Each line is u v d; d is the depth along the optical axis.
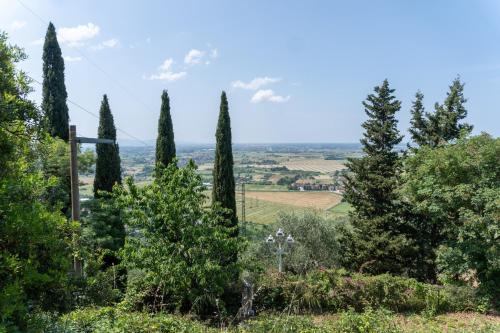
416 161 15.94
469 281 14.07
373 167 20.67
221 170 19.58
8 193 3.64
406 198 19.05
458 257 13.57
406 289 12.84
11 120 3.64
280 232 17.25
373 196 20.45
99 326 6.36
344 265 21.38
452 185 14.03
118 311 7.37
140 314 7.64
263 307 11.82
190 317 10.18
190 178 12.48
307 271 13.70
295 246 21.69
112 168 19.50
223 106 19.80
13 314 3.60
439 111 20.64
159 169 12.91
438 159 14.21
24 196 3.84
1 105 3.50
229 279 11.72
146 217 11.66
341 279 12.65
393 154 20.66
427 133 21.00
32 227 3.58
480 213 13.22
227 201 19.58
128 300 9.73
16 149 3.84
